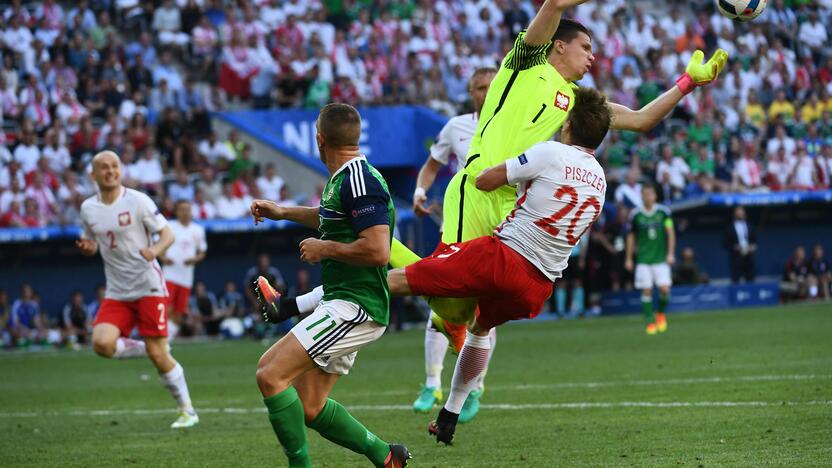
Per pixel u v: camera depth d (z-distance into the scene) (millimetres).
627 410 33125
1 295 78562
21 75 90000
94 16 97312
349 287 21547
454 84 105500
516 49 27062
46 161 82688
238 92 99062
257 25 101875
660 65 113312
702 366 45656
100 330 35438
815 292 96375
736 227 95750
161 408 40344
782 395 34406
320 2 107688
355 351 21906
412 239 89625
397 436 30203
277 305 22859
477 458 25812
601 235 92000
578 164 24328
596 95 24609
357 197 21141
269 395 21078
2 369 61000
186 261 66562
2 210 79875
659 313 69500
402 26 108625
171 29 99750
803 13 123188
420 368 52906
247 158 89875
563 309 91688
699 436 27281
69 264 84750
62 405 42375
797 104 112812
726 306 92500
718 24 119875
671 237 68875
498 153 27016
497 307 25188
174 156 88250
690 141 102312
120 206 35406
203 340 82250
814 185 106312
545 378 44562
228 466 26219
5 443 31391
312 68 98938
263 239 90625
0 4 96375
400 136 99875
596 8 114312
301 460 21531
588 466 23938
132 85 92375
